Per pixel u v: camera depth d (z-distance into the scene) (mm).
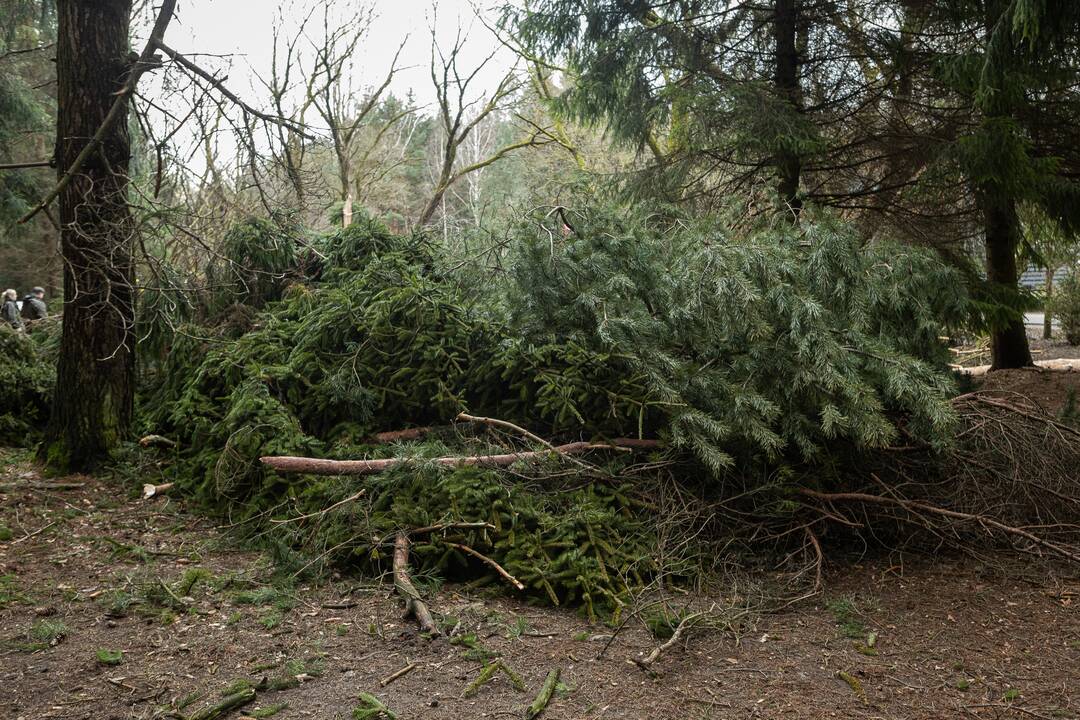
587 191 5840
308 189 7027
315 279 6633
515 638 3129
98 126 5312
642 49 8523
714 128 8039
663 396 4309
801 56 8422
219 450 4910
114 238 5309
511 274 4852
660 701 2654
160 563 3943
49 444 5453
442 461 4113
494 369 4805
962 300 5059
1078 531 4289
